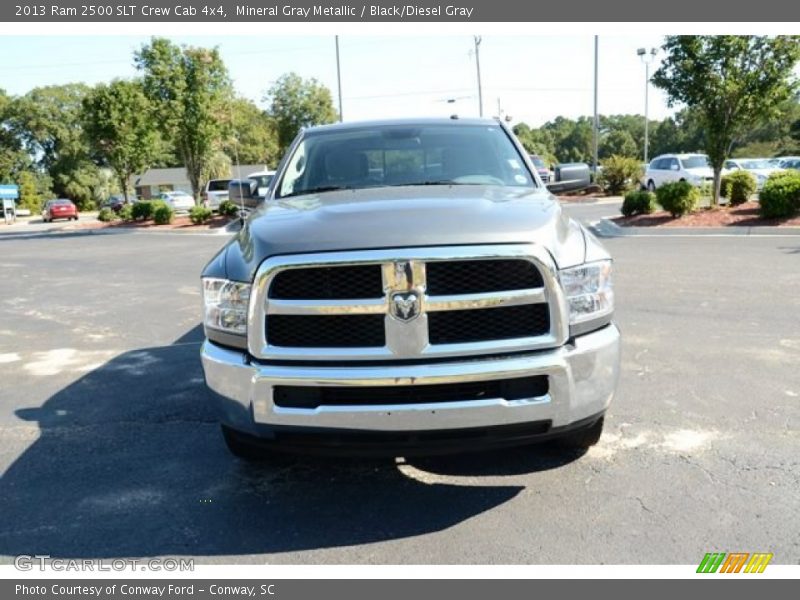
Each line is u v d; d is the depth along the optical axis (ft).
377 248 9.06
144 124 94.32
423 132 14.98
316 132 15.58
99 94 94.73
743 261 31.42
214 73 84.33
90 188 260.62
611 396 9.92
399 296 8.99
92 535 9.96
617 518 9.86
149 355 20.35
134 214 88.79
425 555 9.22
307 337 9.33
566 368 9.23
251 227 10.53
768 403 13.98
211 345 10.12
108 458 12.72
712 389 14.93
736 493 10.39
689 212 49.42
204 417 14.79
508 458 11.97
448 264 9.12
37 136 260.01
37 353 21.24
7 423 14.82
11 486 11.62
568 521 9.85
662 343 18.70
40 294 33.58
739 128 49.03
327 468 11.95
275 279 9.29
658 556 8.95
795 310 21.81
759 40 46.19
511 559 9.04
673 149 258.16
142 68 82.69
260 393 9.32
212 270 10.23
